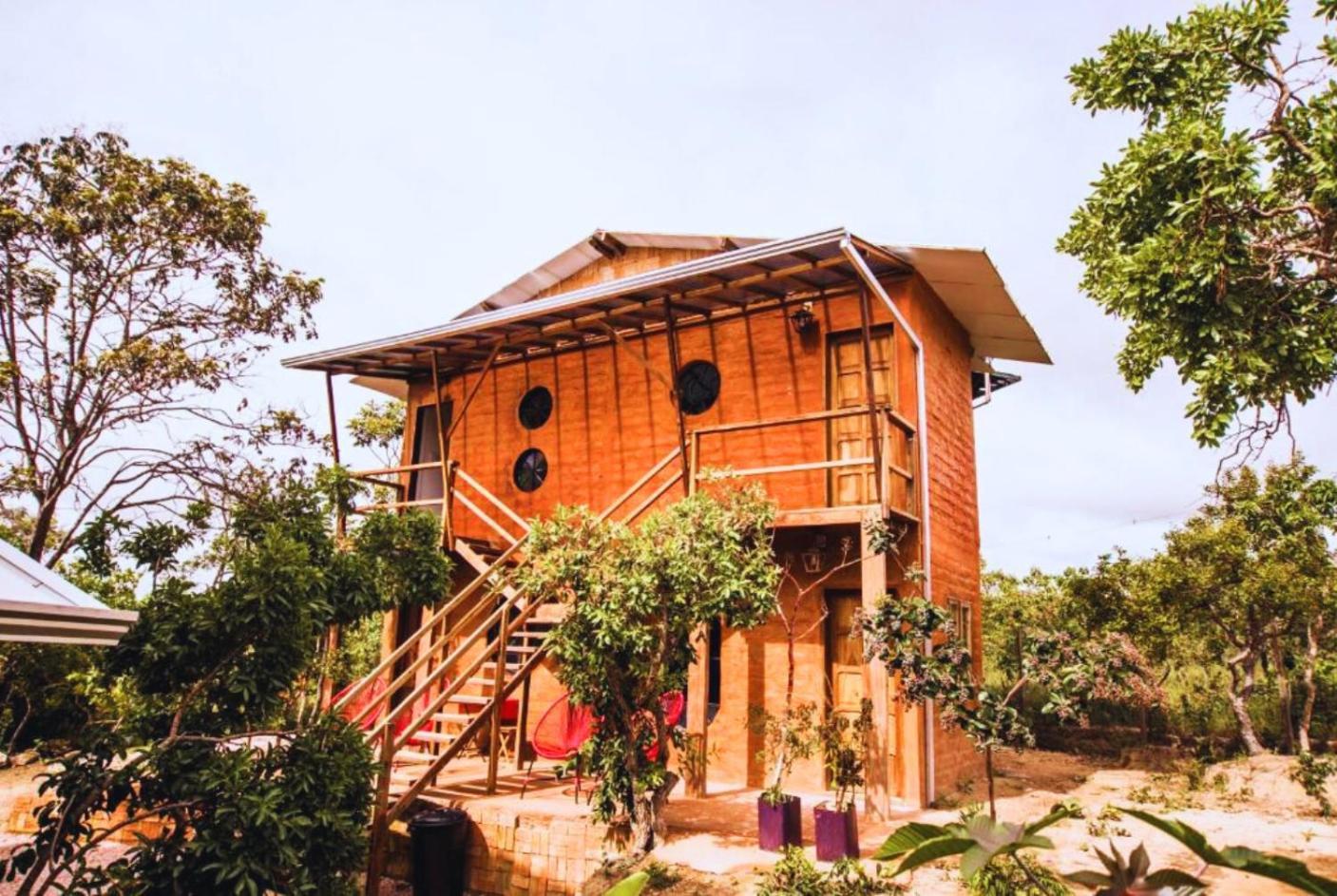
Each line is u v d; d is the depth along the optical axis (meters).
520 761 9.55
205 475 10.89
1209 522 12.88
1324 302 7.34
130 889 4.64
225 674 5.34
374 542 7.29
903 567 8.85
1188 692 15.20
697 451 9.13
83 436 10.81
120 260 11.48
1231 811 8.66
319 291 12.91
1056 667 6.08
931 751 8.62
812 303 10.05
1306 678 12.72
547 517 11.82
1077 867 6.17
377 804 7.19
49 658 12.35
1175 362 7.28
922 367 9.27
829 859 6.23
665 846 6.75
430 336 10.69
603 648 6.52
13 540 11.74
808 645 9.16
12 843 8.83
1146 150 7.04
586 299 9.02
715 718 9.58
